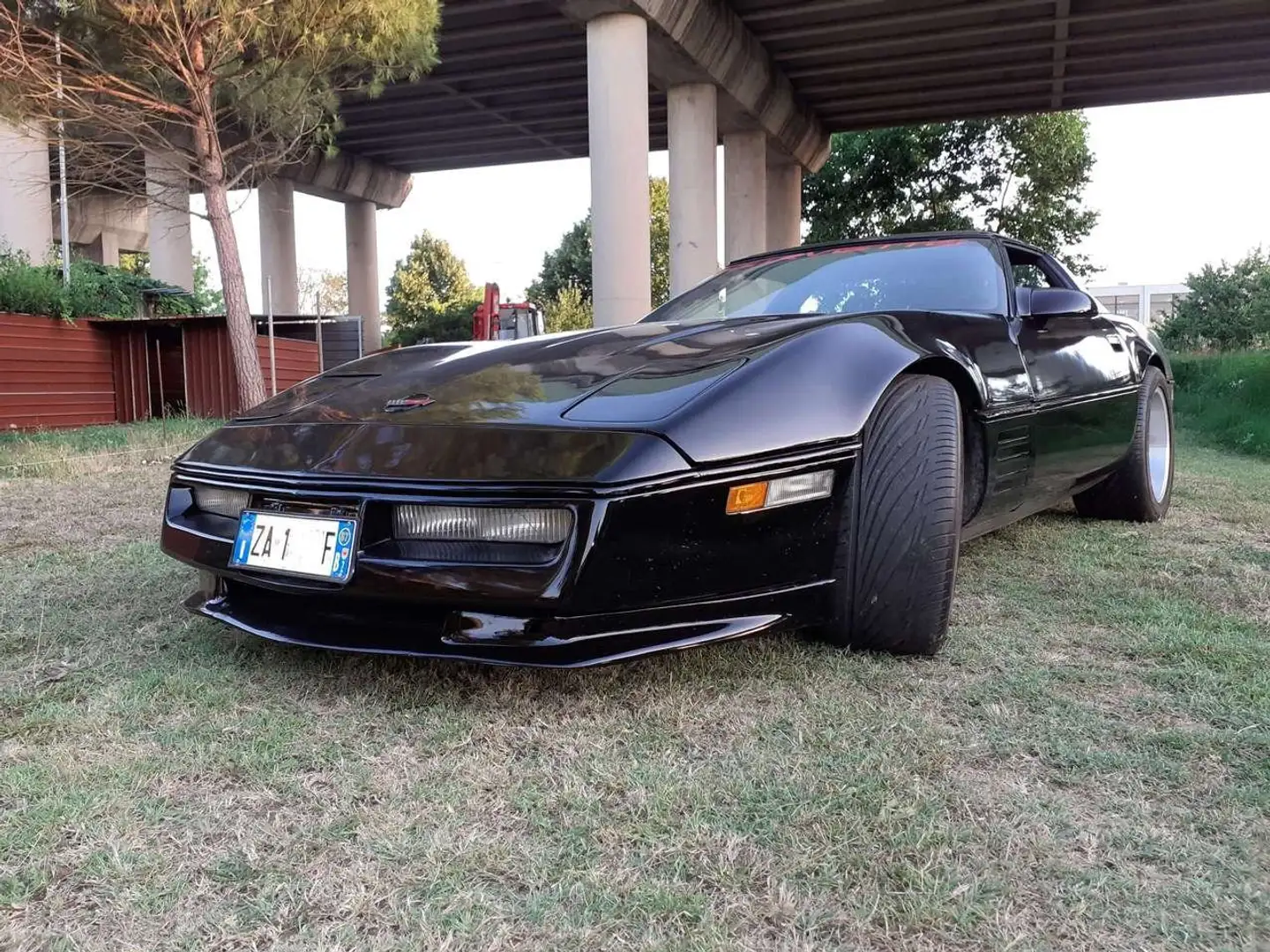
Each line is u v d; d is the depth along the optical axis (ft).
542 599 4.60
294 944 3.09
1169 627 6.66
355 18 25.76
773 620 5.34
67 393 34.17
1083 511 11.49
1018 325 7.79
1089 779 4.24
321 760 4.52
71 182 37.09
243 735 4.82
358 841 3.76
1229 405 28.81
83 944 3.09
